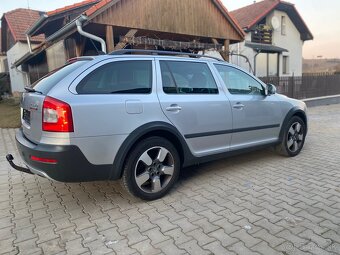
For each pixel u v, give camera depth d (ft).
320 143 20.83
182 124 12.12
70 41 38.81
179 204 11.34
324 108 45.21
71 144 9.50
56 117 9.43
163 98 11.69
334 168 15.07
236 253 8.12
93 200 12.01
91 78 10.41
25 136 11.22
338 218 9.84
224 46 38.58
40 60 55.06
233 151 14.34
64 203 11.82
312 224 9.48
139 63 11.64
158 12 30.68
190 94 12.65
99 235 9.30
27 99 11.12
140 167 11.34
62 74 10.74
